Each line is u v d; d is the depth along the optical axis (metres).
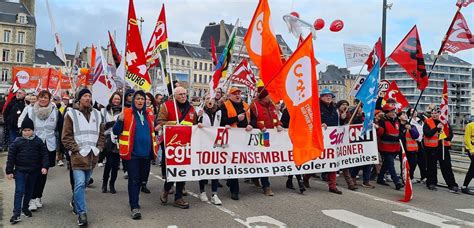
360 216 6.73
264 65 7.88
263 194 8.34
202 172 7.41
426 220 6.61
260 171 8.02
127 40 7.00
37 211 6.68
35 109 7.04
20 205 6.04
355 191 8.95
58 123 7.34
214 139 7.56
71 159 6.00
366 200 8.02
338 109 9.91
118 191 8.41
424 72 9.94
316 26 9.03
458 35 9.69
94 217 6.38
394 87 11.38
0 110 14.10
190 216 6.54
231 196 7.89
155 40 8.64
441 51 9.77
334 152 8.80
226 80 9.93
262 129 8.05
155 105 10.27
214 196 7.44
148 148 6.50
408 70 10.04
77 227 5.84
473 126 9.19
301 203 7.56
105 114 8.07
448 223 6.46
